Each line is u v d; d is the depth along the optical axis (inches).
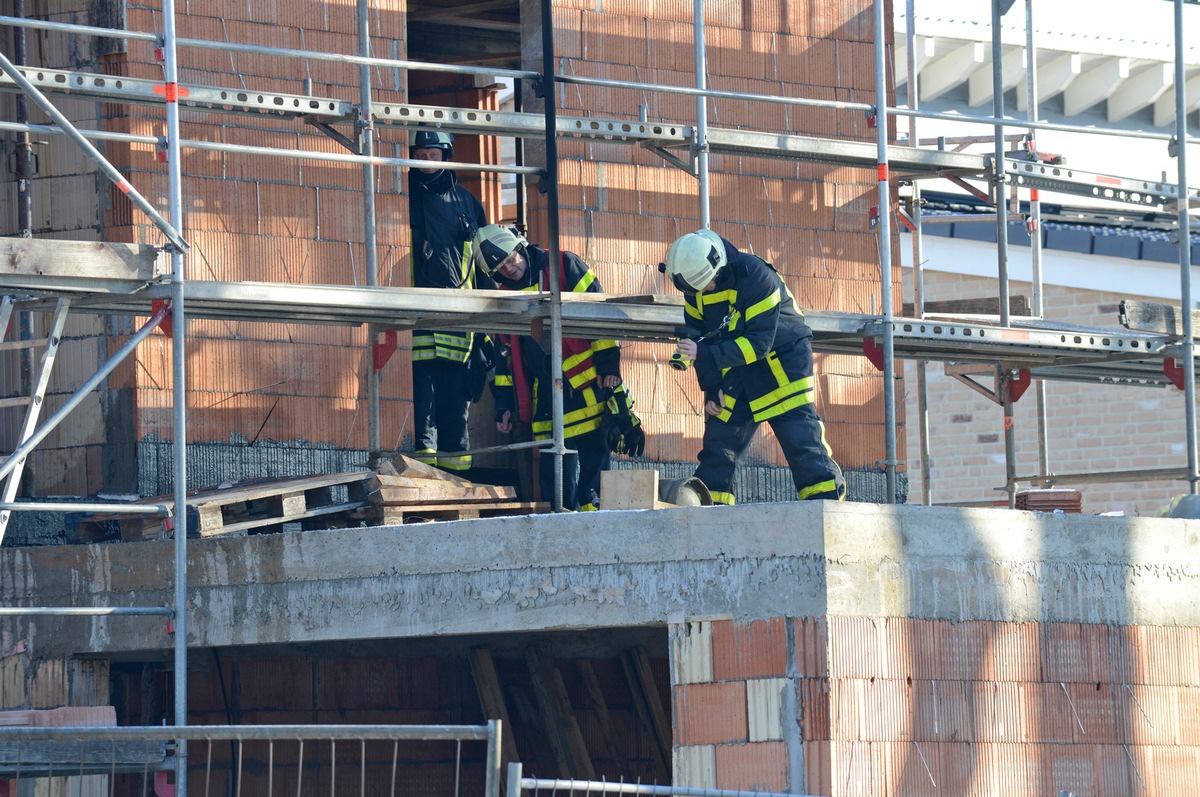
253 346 1722.4
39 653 1437.0
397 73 1815.9
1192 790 1338.6
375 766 1644.9
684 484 1444.4
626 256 1888.5
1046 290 2854.3
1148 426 2834.6
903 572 1224.2
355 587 1353.3
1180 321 1793.8
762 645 1199.6
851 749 1175.6
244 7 1743.4
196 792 1562.5
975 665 1245.1
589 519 1273.4
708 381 1466.5
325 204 1768.0
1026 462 2903.5
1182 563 1369.3
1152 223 3026.6
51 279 1298.0
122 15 1689.2
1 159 1720.0
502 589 1298.0
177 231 1342.3
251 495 1444.4
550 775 1711.4
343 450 1758.1
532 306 1533.0
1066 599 1301.7
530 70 1675.7
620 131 1715.1
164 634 1397.6
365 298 1461.6
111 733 999.0
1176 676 1350.9
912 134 2171.5
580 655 1739.7
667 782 1734.7
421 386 1809.8
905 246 2871.6
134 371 1665.8
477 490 1517.0
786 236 1971.0
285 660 1616.6
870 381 2011.6
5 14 1710.1
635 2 1914.4
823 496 1493.6
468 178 2165.4
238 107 1566.2
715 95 1731.1
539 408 1770.4
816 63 2007.9
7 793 1334.9
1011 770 1246.9
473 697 1713.8
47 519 1579.7
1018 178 1918.1
